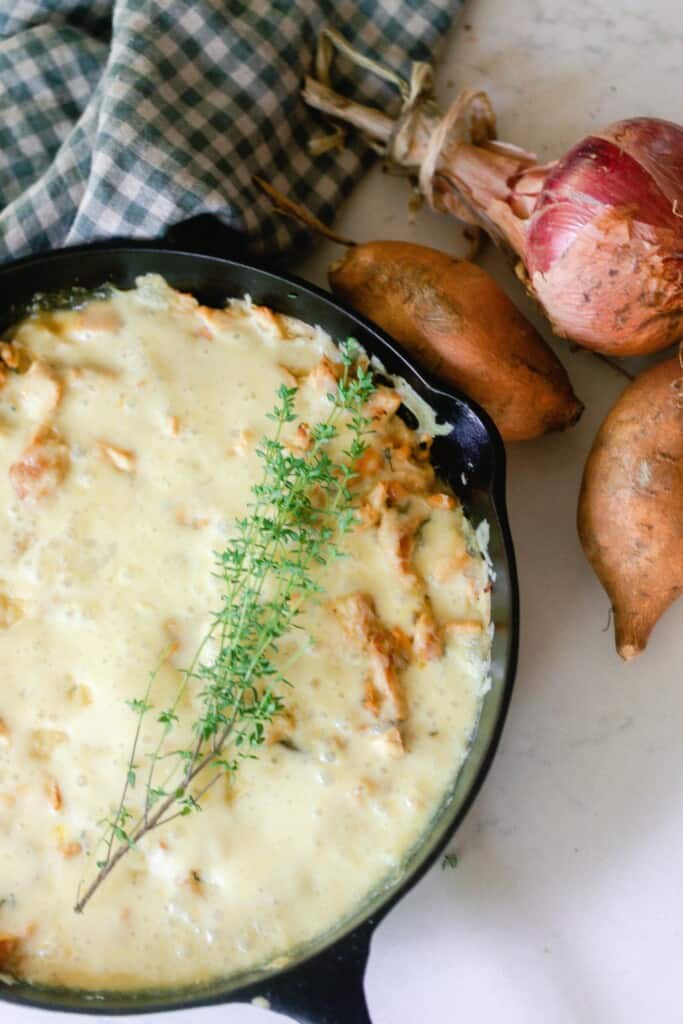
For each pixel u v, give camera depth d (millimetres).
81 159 646
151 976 569
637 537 604
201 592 594
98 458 604
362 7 673
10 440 604
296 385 614
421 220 686
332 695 588
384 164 675
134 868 574
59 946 570
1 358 608
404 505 608
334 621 593
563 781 646
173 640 590
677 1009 628
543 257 609
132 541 598
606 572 617
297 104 668
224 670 557
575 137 693
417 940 633
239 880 574
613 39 694
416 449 618
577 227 595
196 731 577
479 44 694
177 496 603
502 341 617
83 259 603
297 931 572
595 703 652
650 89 695
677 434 603
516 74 697
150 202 624
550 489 666
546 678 654
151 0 641
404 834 581
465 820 643
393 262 622
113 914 571
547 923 635
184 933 571
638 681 653
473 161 637
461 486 615
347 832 579
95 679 587
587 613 658
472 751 586
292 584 572
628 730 650
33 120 673
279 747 583
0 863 575
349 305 602
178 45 641
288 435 608
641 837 642
